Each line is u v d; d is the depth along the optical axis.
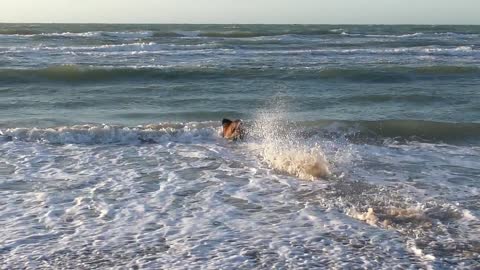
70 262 5.68
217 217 7.01
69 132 11.27
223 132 11.66
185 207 7.36
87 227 6.58
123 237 6.32
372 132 12.43
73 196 7.69
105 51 31.00
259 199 7.73
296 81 21.41
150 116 14.41
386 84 21.34
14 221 6.70
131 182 8.44
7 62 24.86
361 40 45.16
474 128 12.66
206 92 18.66
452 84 21.45
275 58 29.05
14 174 8.70
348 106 16.17
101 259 5.77
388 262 5.78
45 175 8.69
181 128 12.20
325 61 28.16
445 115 14.90
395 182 8.66
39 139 11.08
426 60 29.56
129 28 70.31
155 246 6.09
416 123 12.91
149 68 21.94
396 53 33.09
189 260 5.75
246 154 10.33
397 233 6.53
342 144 11.30
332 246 6.14
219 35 47.75
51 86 19.27
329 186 8.36
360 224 6.80
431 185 8.55
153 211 7.18
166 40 40.44
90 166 9.31
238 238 6.34
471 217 7.06
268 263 5.71
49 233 6.37
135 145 10.98
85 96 17.38
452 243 6.28
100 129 11.41
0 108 14.96
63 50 30.58
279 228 6.66
